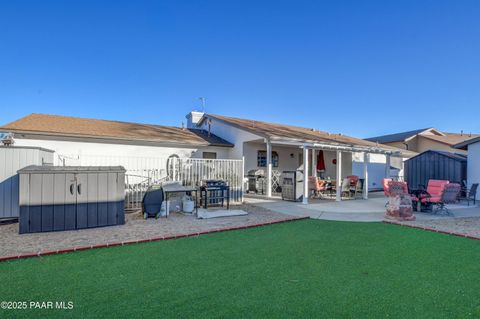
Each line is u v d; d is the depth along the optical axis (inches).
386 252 208.2
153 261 186.7
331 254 203.0
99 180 288.2
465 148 613.9
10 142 447.5
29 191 261.6
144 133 586.9
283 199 530.6
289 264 181.6
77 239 237.8
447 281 154.9
